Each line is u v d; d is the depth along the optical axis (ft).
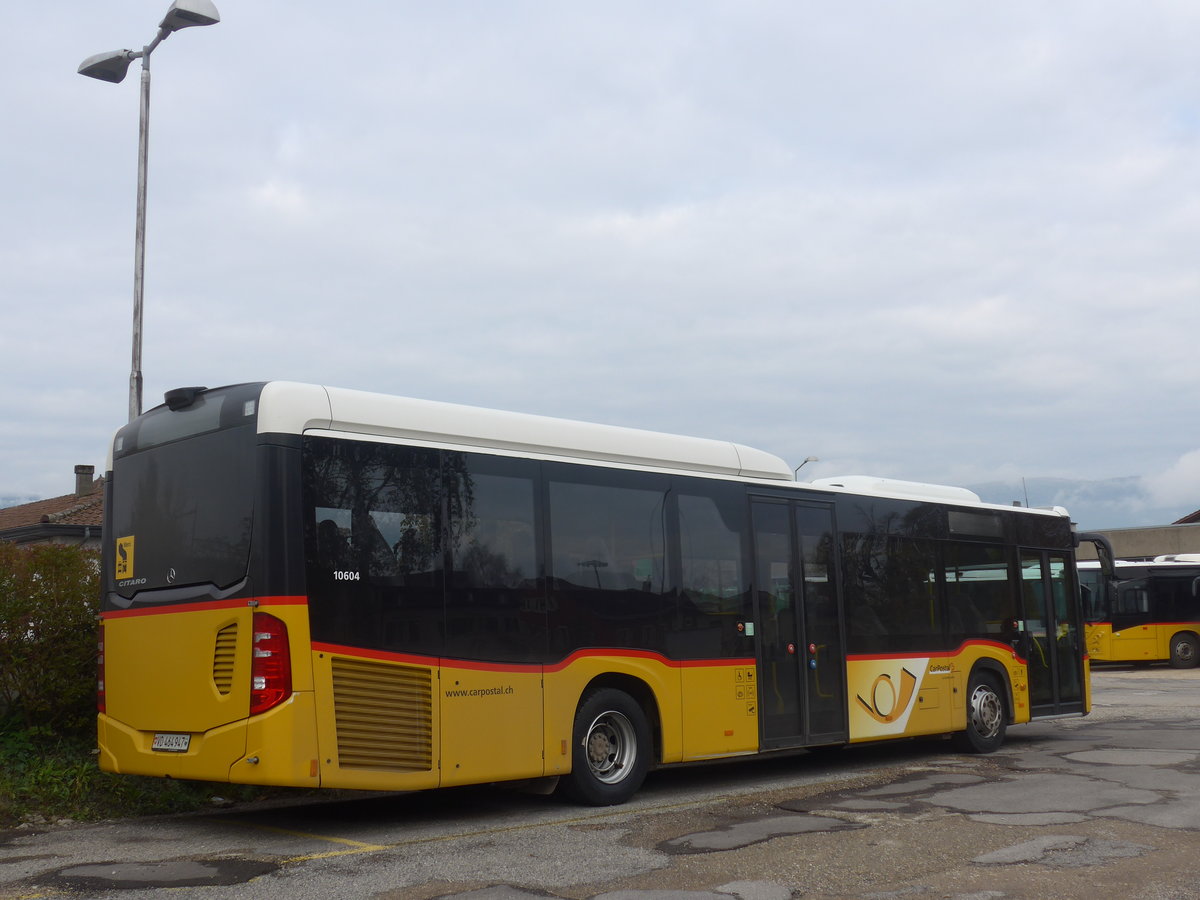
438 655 29.96
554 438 34.19
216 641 28.45
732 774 41.11
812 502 41.88
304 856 26.21
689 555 37.17
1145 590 115.85
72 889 23.03
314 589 27.84
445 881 23.56
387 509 29.63
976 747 46.44
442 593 30.35
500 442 32.78
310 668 27.45
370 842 28.09
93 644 38.34
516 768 31.24
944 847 26.55
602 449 35.55
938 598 46.06
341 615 28.19
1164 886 22.77
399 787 28.68
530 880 23.62
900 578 44.65
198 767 28.50
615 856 25.95
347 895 22.40
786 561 40.45
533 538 32.83
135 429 32.55
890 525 44.80
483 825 30.53
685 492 37.50
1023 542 51.11
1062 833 28.04
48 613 37.35
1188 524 175.73
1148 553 178.50
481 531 31.60
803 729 39.68
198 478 29.76
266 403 28.27
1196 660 115.03
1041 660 50.60
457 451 31.50
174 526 30.27
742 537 39.04
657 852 26.35
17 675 37.17
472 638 30.78
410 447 30.42
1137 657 114.42
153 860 25.91
